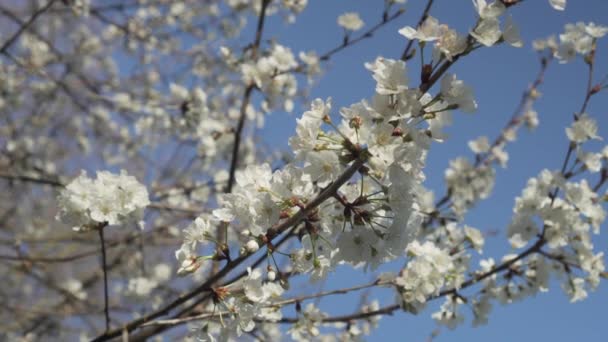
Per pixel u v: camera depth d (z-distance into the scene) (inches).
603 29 37.0
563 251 37.6
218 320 28.1
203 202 50.4
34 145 67.1
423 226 41.4
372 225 25.3
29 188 63.3
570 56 37.6
